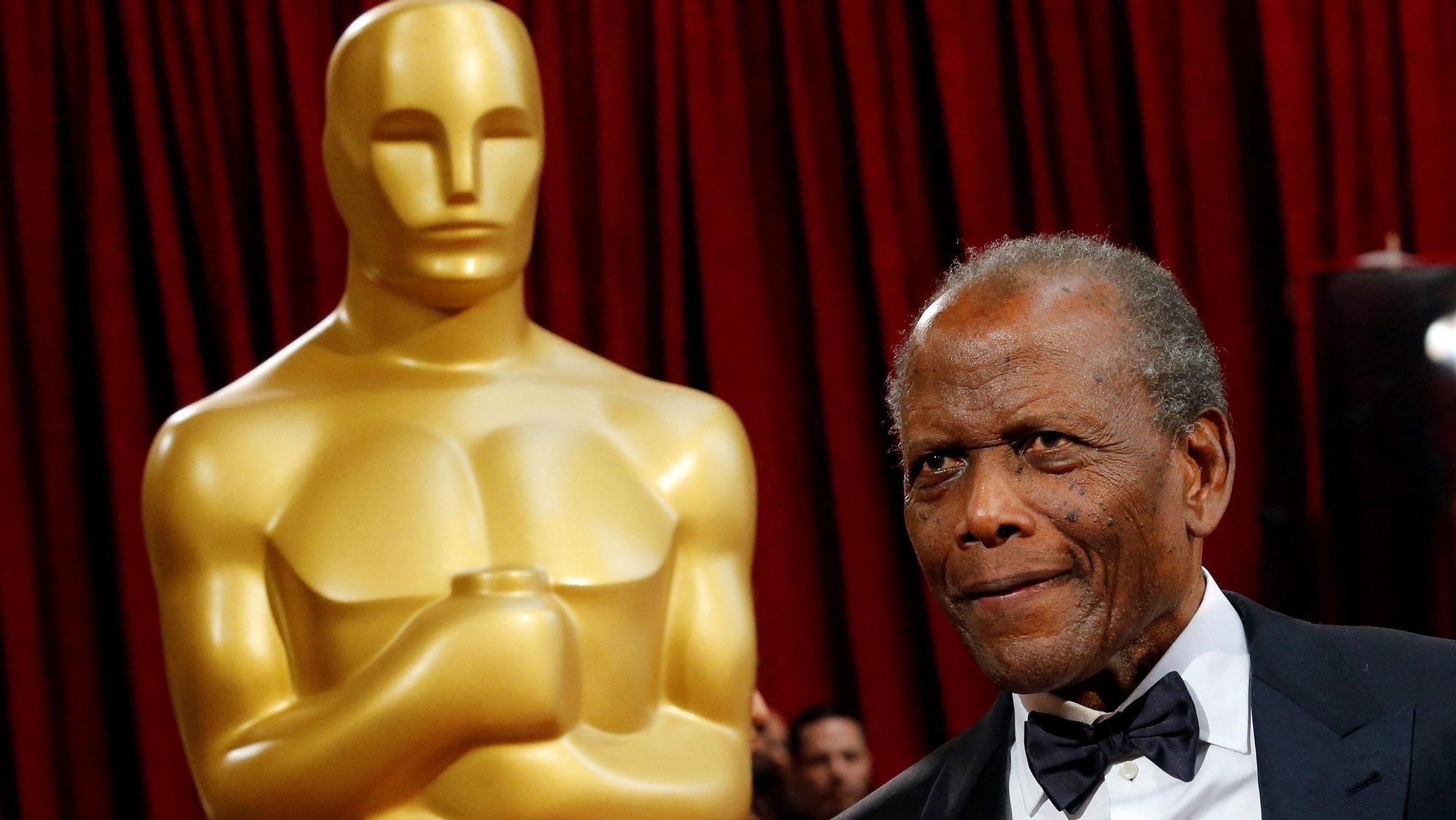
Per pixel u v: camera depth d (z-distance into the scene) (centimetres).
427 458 197
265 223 369
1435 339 354
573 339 375
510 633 181
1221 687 142
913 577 385
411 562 192
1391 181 395
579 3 388
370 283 211
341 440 200
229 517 195
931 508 133
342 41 211
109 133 367
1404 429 353
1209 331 391
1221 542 388
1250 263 397
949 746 158
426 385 206
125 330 363
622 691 195
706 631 205
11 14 364
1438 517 386
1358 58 398
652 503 204
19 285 363
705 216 383
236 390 209
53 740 354
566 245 377
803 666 385
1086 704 145
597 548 196
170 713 353
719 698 204
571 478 200
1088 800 141
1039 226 391
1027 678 129
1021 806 149
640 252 386
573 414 208
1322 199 397
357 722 179
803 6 399
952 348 132
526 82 208
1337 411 357
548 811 182
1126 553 130
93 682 358
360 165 205
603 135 383
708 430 214
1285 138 389
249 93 374
